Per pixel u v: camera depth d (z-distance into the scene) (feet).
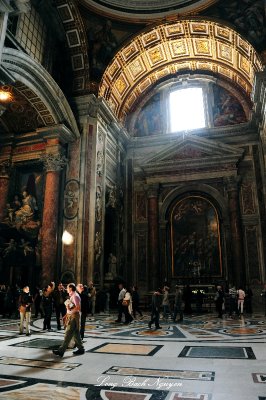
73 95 57.88
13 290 43.78
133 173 70.95
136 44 62.80
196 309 53.21
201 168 65.31
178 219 65.82
